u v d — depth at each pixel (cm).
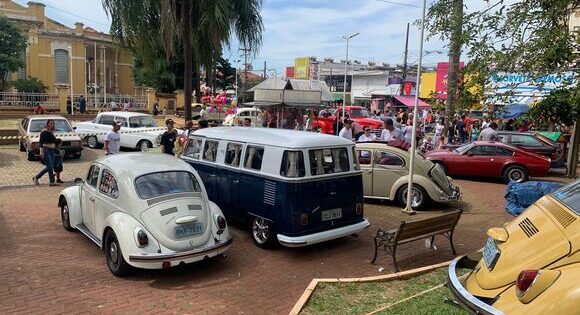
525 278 350
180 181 721
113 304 588
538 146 1772
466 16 645
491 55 614
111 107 3875
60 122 1862
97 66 6531
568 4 597
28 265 712
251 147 845
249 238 875
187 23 1405
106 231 699
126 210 682
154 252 643
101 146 2088
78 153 1814
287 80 2217
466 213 1112
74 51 6303
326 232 790
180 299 608
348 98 6675
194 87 3816
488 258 429
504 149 1548
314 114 2394
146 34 1370
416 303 562
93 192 774
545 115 621
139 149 1992
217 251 689
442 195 1124
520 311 346
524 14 597
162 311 571
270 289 648
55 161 1348
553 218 392
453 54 688
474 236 916
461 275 480
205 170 945
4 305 576
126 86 6838
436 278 663
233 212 880
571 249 357
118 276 675
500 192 1388
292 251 808
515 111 1023
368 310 558
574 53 575
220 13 1340
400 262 759
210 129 988
